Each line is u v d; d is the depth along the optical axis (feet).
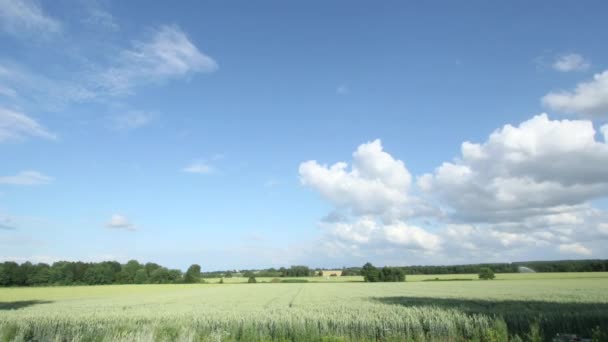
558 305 109.81
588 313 79.10
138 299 200.95
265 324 78.48
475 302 130.93
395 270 435.12
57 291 300.20
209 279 570.05
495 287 232.32
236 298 192.75
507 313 85.15
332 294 209.97
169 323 82.17
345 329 73.67
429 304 125.39
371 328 73.26
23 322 87.51
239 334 76.79
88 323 85.30
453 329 70.28
